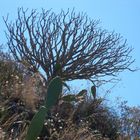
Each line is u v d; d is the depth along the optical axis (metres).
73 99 8.74
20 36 12.97
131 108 11.66
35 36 12.93
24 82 8.29
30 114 7.13
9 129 6.36
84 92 9.48
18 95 7.48
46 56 12.77
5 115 6.62
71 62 12.86
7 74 8.79
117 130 10.12
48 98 5.93
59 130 7.38
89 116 8.92
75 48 12.96
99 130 9.66
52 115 7.94
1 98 7.32
